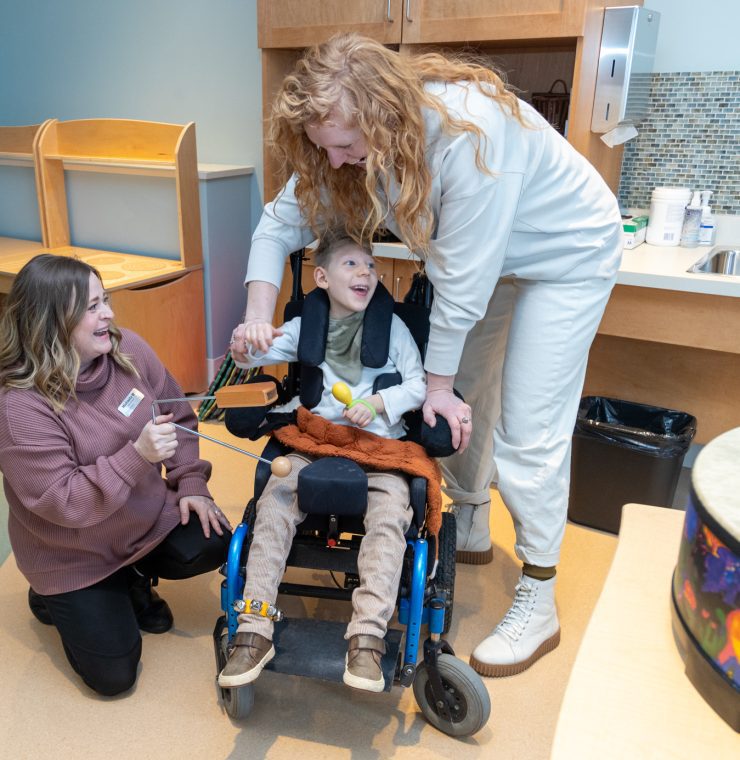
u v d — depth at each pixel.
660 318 2.18
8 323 1.53
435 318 1.54
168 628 1.91
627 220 2.54
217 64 3.38
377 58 1.29
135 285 2.94
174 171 3.07
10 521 1.64
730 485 0.85
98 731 1.59
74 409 1.58
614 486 2.34
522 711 1.68
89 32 3.60
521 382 1.68
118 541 1.65
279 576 1.50
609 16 2.25
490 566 2.21
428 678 1.57
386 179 1.42
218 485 2.59
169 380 1.87
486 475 2.12
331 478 1.44
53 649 1.84
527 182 1.50
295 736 1.60
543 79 2.73
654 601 0.99
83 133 3.33
